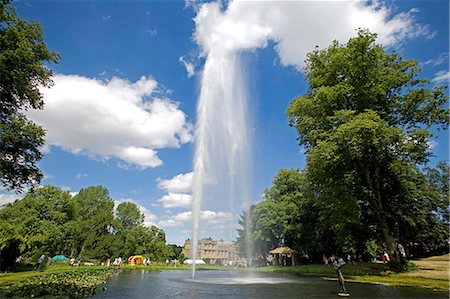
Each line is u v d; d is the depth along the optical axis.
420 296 12.59
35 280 16.53
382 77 26.08
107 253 61.62
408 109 27.53
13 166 24.92
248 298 11.61
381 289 15.18
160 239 75.00
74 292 12.48
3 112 23.95
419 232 37.03
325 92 26.27
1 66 20.86
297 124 30.59
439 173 47.44
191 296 12.15
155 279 21.91
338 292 13.90
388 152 24.91
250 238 52.09
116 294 12.61
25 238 29.64
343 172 24.86
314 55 30.55
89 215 79.56
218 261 80.56
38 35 24.09
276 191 51.97
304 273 32.28
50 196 61.44
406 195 27.81
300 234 45.56
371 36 26.44
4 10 21.66
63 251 65.12
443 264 30.67
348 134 22.42
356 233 31.80
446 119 26.34
